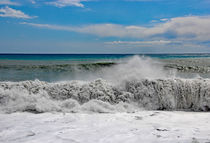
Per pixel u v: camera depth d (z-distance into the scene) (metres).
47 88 5.87
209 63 17.39
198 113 4.55
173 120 3.80
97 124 3.46
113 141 2.55
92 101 5.04
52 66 13.42
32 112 4.44
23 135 2.83
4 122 3.58
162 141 2.49
